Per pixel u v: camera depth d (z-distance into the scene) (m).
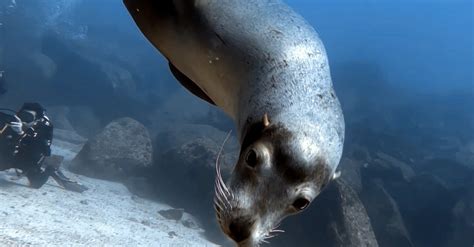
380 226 15.05
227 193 2.37
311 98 2.53
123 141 16.16
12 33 32.62
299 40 2.76
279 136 2.38
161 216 12.97
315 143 2.36
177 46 3.03
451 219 17.34
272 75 2.65
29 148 10.90
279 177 2.32
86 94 27.81
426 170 26.61
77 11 56.78
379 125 37.03
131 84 30.88
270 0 3.01
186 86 3.42
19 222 7.98
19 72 27.47
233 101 2.87
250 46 2.78
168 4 2.96
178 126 20.55
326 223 11.45
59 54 30.39
